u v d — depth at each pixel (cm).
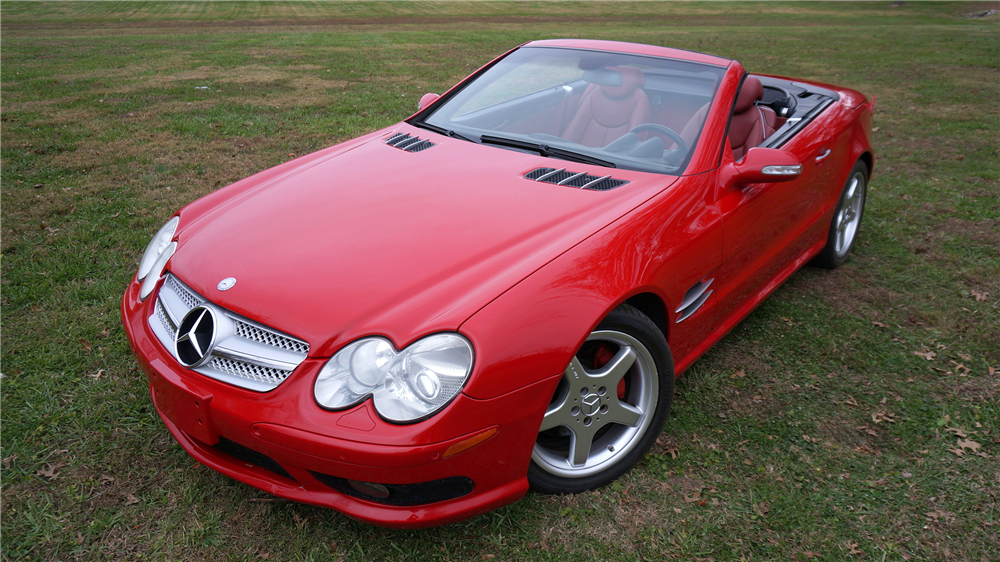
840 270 411
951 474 245
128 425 257
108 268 382
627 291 211
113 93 913
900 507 229
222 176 544
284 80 1057
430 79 1108
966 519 225
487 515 219
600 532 215
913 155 655
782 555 209
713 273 265
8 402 267
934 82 1159
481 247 212
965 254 428
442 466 179
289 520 216
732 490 235
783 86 423
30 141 639
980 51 1689
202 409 192
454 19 3631
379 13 4075
